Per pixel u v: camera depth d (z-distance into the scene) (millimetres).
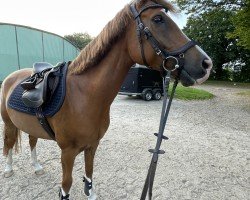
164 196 2729
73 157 2008
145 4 1636
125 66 1813
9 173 2930
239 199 2736
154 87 10344
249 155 4105
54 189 2719
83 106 1838
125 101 9742
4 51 12789
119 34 1713
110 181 2982
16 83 2479
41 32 14242
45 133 2197
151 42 1597
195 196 2754
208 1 11016
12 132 2770
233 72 27547
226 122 6859
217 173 3354
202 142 4719
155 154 1525
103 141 4449
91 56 1809
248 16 9695
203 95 12625
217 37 26047
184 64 1587
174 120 6684
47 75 1955
